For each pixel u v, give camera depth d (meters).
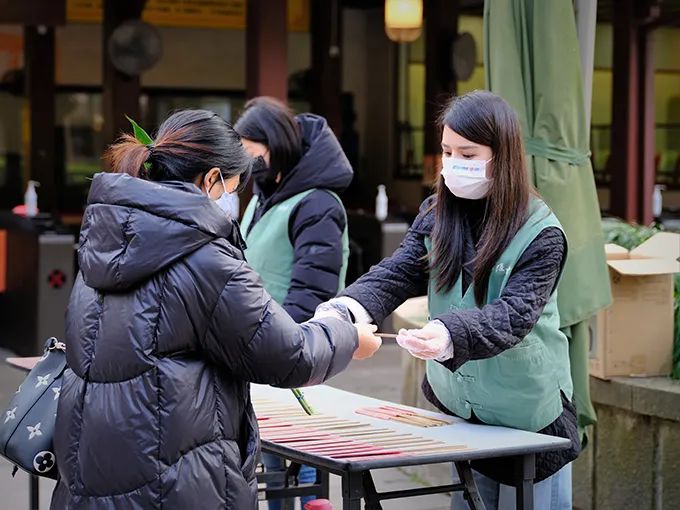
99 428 2.88
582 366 4.59
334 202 4.78
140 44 15.04
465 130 3.54
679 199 21.00
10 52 18.92
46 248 10.52
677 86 21.11
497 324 3.42
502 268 3.56
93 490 2.89
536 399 3.66
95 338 2.93
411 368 6.74
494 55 4.59
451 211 3.71
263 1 12.48
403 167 21.14
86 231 2.95
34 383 3.30
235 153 3.07
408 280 3.85
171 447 2.85
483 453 3.30
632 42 17.00
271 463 4.91
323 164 4.76
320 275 4.70
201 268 2.88
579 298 4.49
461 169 3.56
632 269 5.14
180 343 2.88
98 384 2.91
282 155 4.74
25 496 6.39
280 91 12.61
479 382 3.68
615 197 17.41
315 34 18.38
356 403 4.16
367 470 3.17
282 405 4.11
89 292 2.99
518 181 3.55
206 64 20.61
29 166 18.69
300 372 2.95
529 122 4.55
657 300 5.43
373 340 3.35
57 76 19.95
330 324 3.13
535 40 4.52
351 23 21.33
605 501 5.59
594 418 4.61
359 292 3.78
